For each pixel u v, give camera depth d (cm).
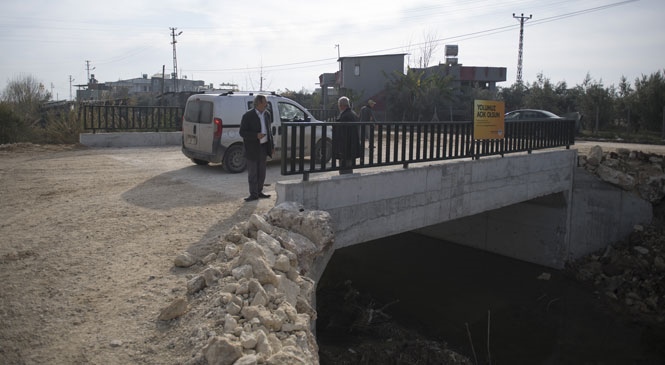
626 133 2708
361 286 1202
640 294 1237
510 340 999
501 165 1127
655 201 1460
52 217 720
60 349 380
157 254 571
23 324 412
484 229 1580
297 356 361
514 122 1173
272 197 845
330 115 2136
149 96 4450
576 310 1162
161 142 1744
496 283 1309
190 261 541
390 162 838
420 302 1140
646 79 2975
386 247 1561
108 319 426
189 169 1172
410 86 3728
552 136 1348
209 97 1112
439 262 1462
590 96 3120
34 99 2827
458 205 1002
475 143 1046
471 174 1028
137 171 1135
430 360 840
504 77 4488
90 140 1625
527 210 1488
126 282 497
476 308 1138
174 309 426
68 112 1819
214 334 381
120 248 590
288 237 580
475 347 955
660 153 1567
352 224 766
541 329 1058
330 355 805
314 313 484
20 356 370
